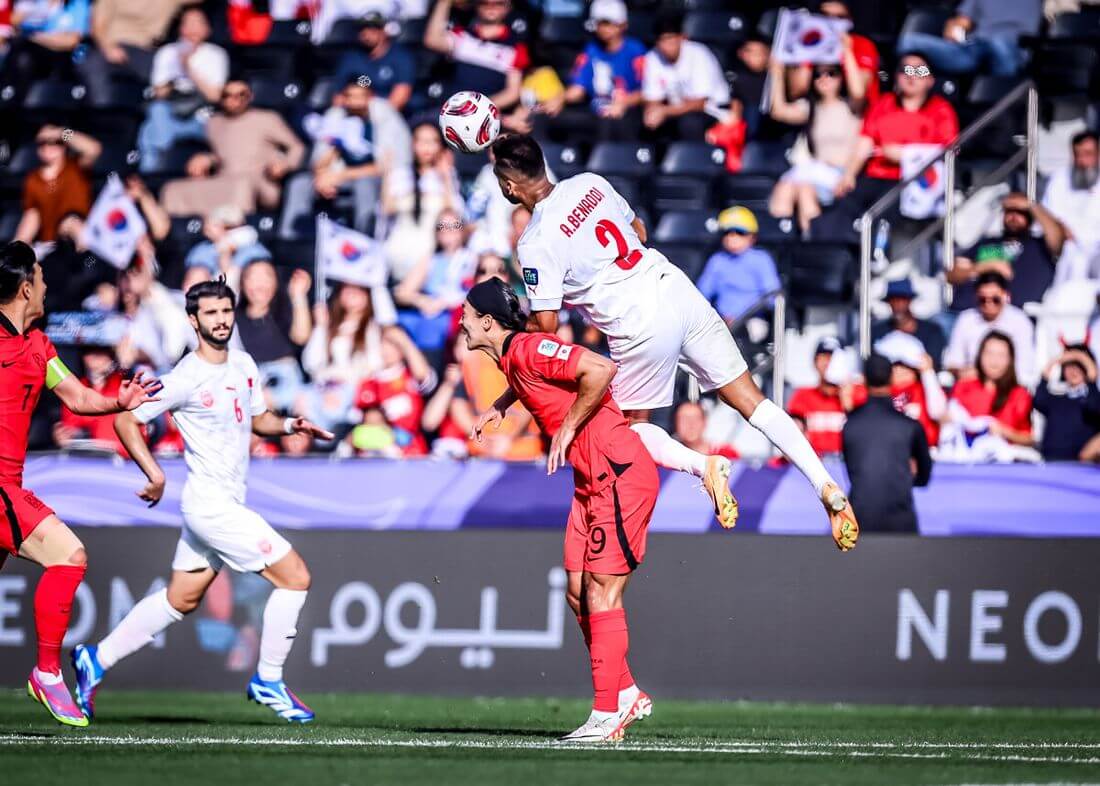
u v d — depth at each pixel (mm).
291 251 44500
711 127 46688
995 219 44250
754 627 35469
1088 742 25797
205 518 27547
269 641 27953
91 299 44281
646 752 21219
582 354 21688
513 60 48000
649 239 44562
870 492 35750
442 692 35531
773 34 47812
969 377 39719
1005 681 35188
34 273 23484
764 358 42156
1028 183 43031
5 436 23484
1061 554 35344
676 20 47156
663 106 46969
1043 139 45844
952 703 35094
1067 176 42875
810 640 35375
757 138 46750
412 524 37000
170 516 37125
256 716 29500
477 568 35844
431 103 47281
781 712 32781
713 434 40531
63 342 43312
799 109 45906
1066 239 41594
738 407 26359
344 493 37125
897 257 42000
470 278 42719
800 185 44688
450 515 37031
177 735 23609
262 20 50438
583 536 23172
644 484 22516
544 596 35688
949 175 41750
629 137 46969
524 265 24203
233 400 27719
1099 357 40312
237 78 49219
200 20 48594
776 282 42750
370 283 42469
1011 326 40125
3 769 18344
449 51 48125
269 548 27609
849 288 43188
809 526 36531
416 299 42312
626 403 25719
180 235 45438
